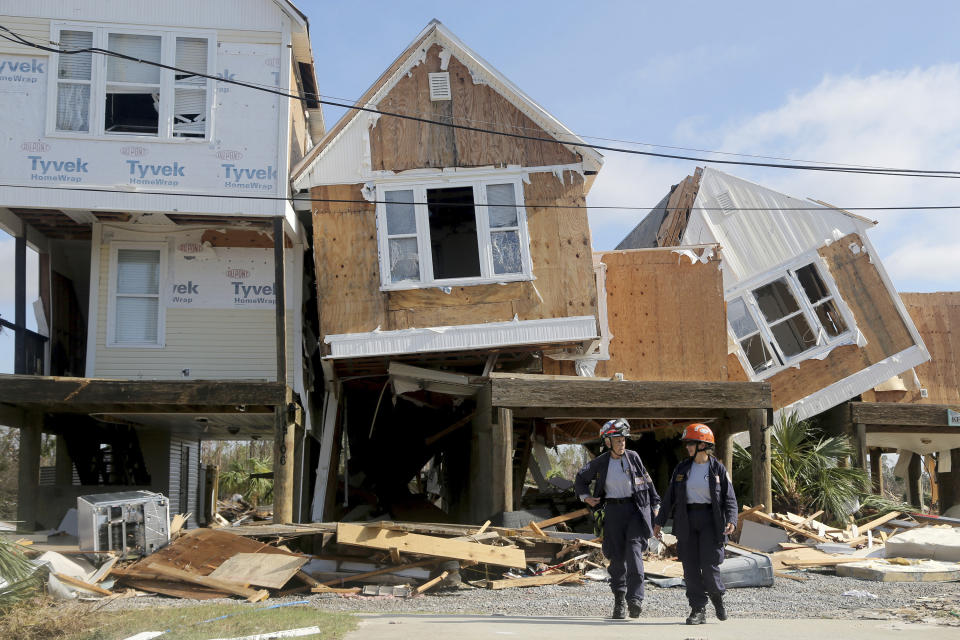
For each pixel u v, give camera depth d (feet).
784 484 54.95
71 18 48.67
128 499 38.19
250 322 53.11
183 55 49.52
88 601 31.83
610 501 26.58
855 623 24.62
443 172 50.93
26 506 48.29
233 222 52.08
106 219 52.06
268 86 49.75
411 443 69.62
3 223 50.52
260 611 27.45
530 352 52.95
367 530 36.86
